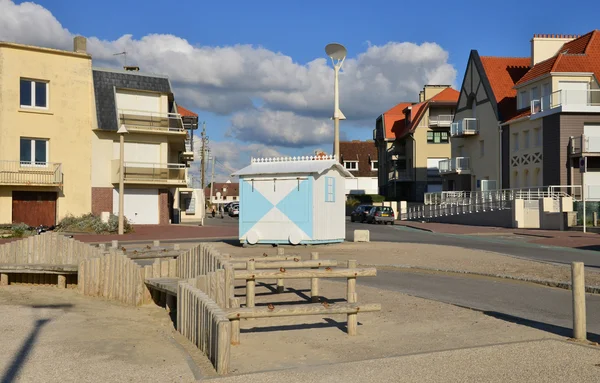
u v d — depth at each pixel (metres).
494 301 11.35
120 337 8.73
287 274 9.74
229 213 80.75
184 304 8.95
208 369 6.87
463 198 48.59
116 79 40.97
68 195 38.91
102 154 40.28
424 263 17.38
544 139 41.94
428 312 10.21
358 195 73.31
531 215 37.78
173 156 49.03
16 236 31.23
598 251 21.97
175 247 16.80
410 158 71.25
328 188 23.00
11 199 36.69
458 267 16.36
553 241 26.56
